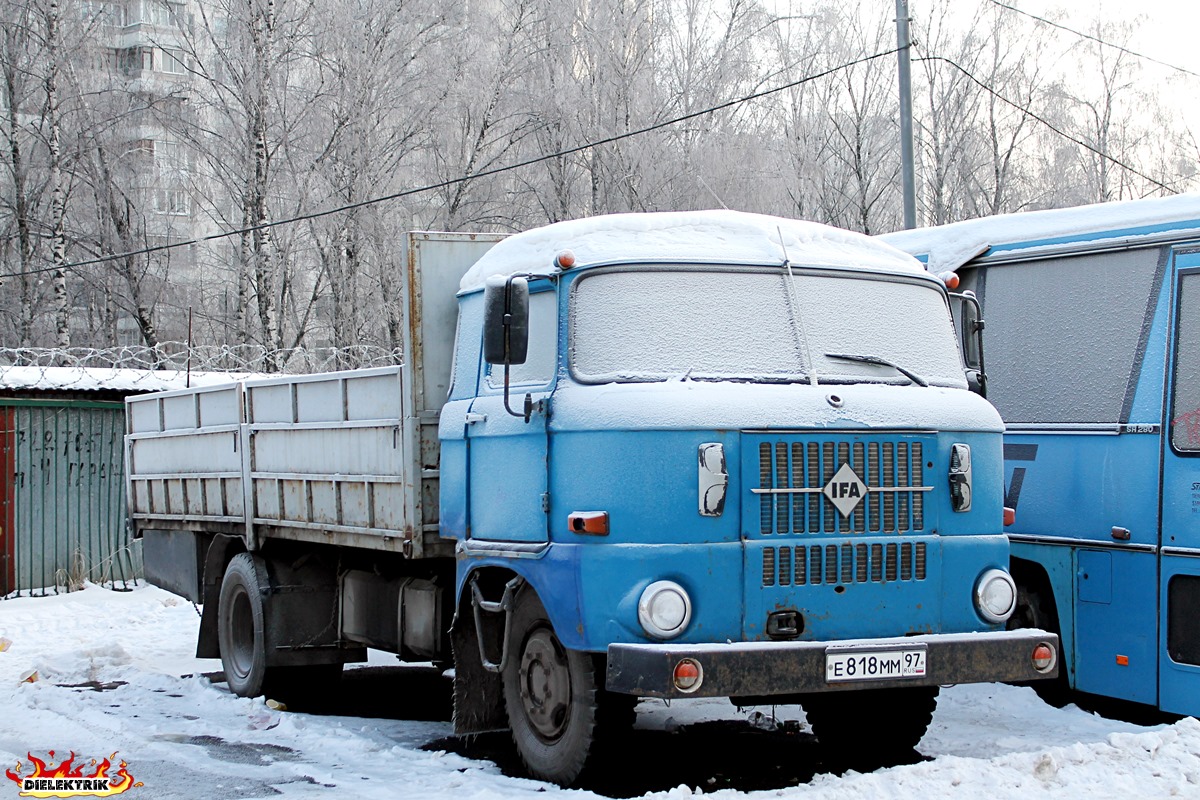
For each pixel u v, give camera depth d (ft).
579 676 21.75
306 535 31.58
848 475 21.91
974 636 21.81
